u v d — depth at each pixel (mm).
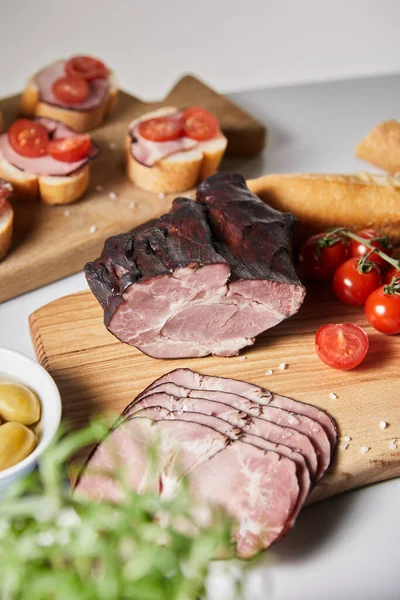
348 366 546
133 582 358
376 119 816
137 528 380
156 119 693
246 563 452
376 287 592
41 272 622
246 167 742
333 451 503
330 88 856
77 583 359
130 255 531
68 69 737
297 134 788
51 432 468
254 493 458
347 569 467
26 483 403
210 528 394
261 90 845
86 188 675
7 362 505
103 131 739
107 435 483
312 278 615
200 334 553
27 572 370
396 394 542
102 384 539
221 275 528
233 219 562
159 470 465
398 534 484
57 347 560
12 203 660
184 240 538
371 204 628
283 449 476
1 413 482
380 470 503
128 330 540
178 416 491
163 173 671
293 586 458
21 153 662
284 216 581
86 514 389
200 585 368
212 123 700
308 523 485
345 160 758
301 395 537
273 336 577
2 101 753
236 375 548
